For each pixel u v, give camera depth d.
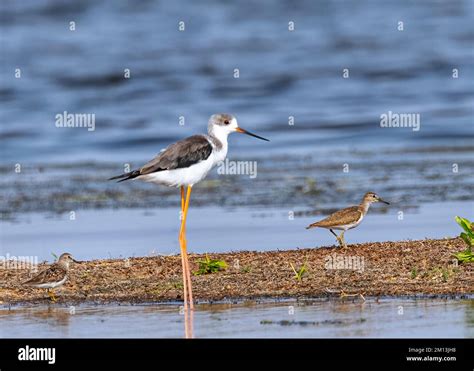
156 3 50.94
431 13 51.28
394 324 11.15
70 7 49.44
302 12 51.34
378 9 51.97
